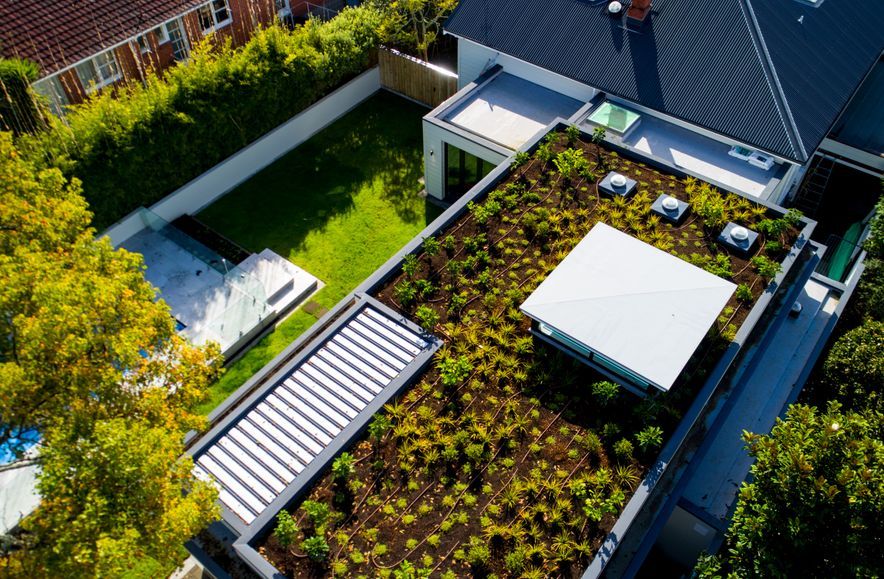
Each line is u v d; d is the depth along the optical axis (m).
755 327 21.47
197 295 26.72
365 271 28.06
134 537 13.89
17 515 20.53
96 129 25.67
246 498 17.50
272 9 36.56
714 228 23.14
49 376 15.50
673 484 18.16
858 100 30.41
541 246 22.77
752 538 15.32
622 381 18.97
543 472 17.48
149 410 16.78
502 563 15.97
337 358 20.28
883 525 14.41
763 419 21.67
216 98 28.95
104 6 30.16
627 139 27.09
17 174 18.69
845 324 25.66
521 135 28.28
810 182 30.59
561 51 28.62
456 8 31.03
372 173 32.28
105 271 18.11
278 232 29.50
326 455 17.73
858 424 15.31
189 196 29.81
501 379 19.44
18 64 24.31
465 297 21.38
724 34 26.59
